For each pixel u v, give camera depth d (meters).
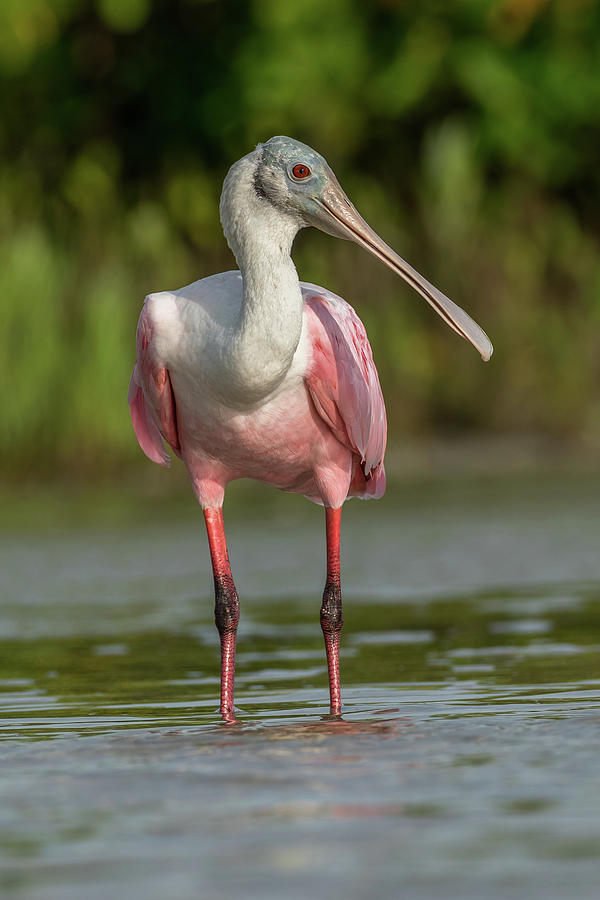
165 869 4.47
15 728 7.21
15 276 22.70
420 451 25.84
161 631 10.90
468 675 8.52
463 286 27.48
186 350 8.38
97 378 22.66
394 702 7.70
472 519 17.70
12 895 4.27
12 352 22.56
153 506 20.09
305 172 8.27
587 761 5.86
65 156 29.02
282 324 8.12
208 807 5.23
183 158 29.52
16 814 5.21
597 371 27.69
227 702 7.80
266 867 4.46
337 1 29.09
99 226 26.92
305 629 10.87
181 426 8.78
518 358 27.25
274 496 21.89
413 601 12.06
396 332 26.62
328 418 8.69
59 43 29.16
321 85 29.06
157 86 29.50
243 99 28.84
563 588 12.48
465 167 27.53
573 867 4.39
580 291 28.53
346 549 15.57
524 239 28.56
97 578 14.03
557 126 29.72
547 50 29.83
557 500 19.34
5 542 16.70
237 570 14.31
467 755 6.06
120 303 22.97
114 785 5.69
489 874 4.34
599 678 8.16
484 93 29.02
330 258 27.16
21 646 10.27
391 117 29.84
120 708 7.84
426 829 4.84
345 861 4.51
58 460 22.73
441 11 29.36
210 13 29.38
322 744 6.46
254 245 8.19
